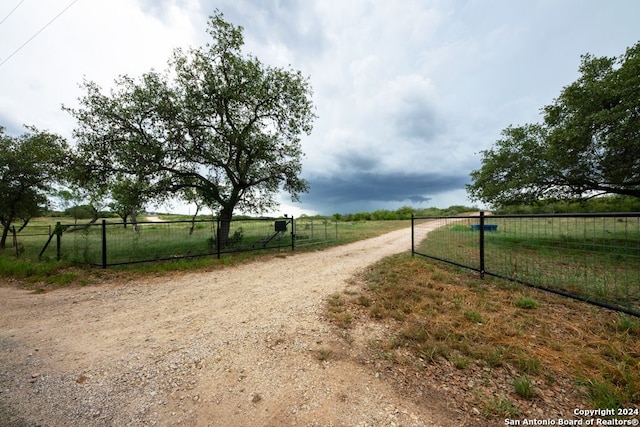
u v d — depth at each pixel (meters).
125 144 11.86
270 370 2.60
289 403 2.12
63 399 2.22
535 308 4.12
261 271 7.61
